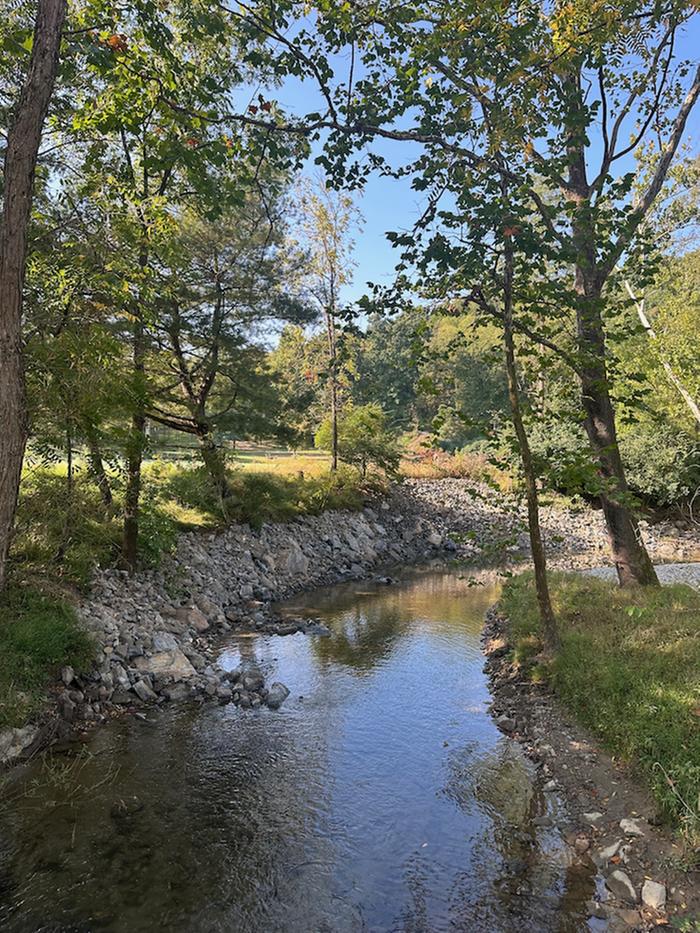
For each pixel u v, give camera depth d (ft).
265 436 60.08
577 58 23.26
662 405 61.11
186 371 53.57
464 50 22.02
